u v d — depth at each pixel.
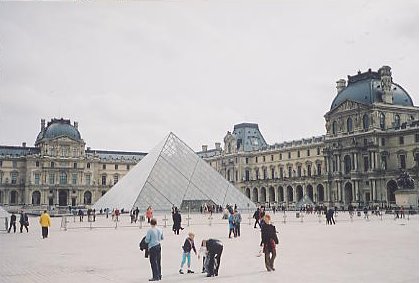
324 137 179.88
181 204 100.06
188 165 107.06
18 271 27.30
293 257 32.38
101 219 91.38
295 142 195.88
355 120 161.88
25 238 49.62
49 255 34.53
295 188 188.00
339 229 60.25
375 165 153.62
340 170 164.50
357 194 156.38
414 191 116.19
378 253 34.34
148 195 96.94
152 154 109.19
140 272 26.92
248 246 40.41
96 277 25.34
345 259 31.30
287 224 72.38
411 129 147.62
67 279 24.78
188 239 26.59
